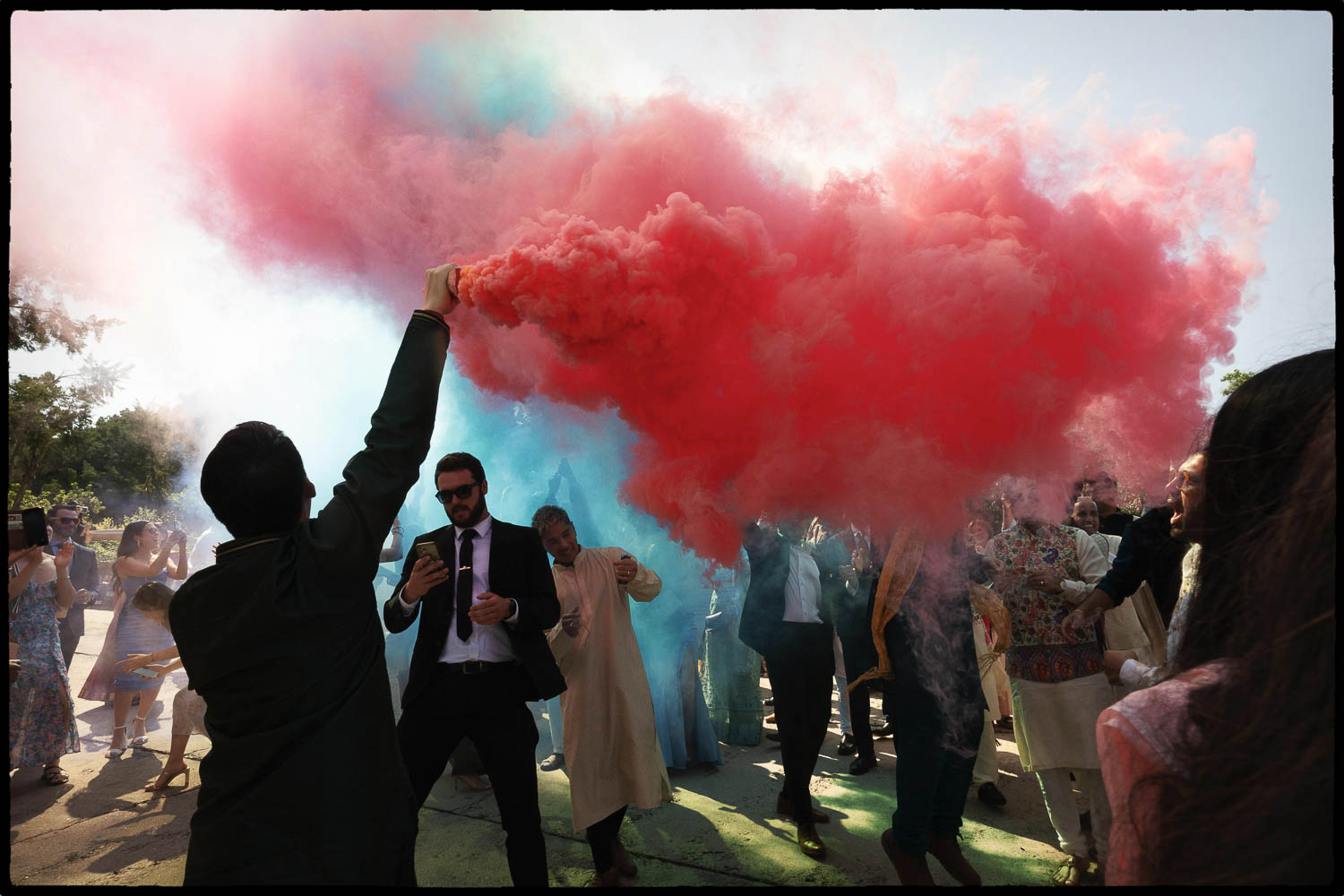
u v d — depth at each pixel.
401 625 2.64
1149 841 0.66
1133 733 0.69
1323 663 0.60
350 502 1.41
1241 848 0.60
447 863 3.04
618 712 2.92
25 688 3.89
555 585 2.80
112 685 5.09
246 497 1.40
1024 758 3.08
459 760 3.83
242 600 1.35
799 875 2.89
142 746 4.61
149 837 3.31
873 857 3.04
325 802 1.32
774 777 4.04
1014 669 3.00
